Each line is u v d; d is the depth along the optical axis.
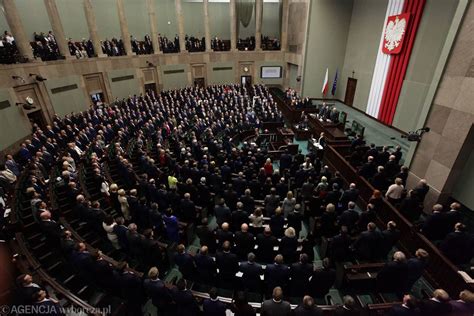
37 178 8.77
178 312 4.47
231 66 27.16
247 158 10.50
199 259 5.36
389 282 5.08
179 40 24.75
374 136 15.38
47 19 19.67
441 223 6.14
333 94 22.42
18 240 6.07
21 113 13.29
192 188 8.27
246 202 7.42
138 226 7.82
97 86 19.52
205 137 13.91
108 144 13.59
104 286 5.34
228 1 28.34
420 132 9.15
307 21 21.78
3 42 13.83
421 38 13.74
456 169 8.07
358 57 20.28
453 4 11.81
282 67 27.86
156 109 18.11
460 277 5.21
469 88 7.36
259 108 19.09
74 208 7.29
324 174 8.95
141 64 22.31
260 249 5.86
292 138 14.77
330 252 5.89
